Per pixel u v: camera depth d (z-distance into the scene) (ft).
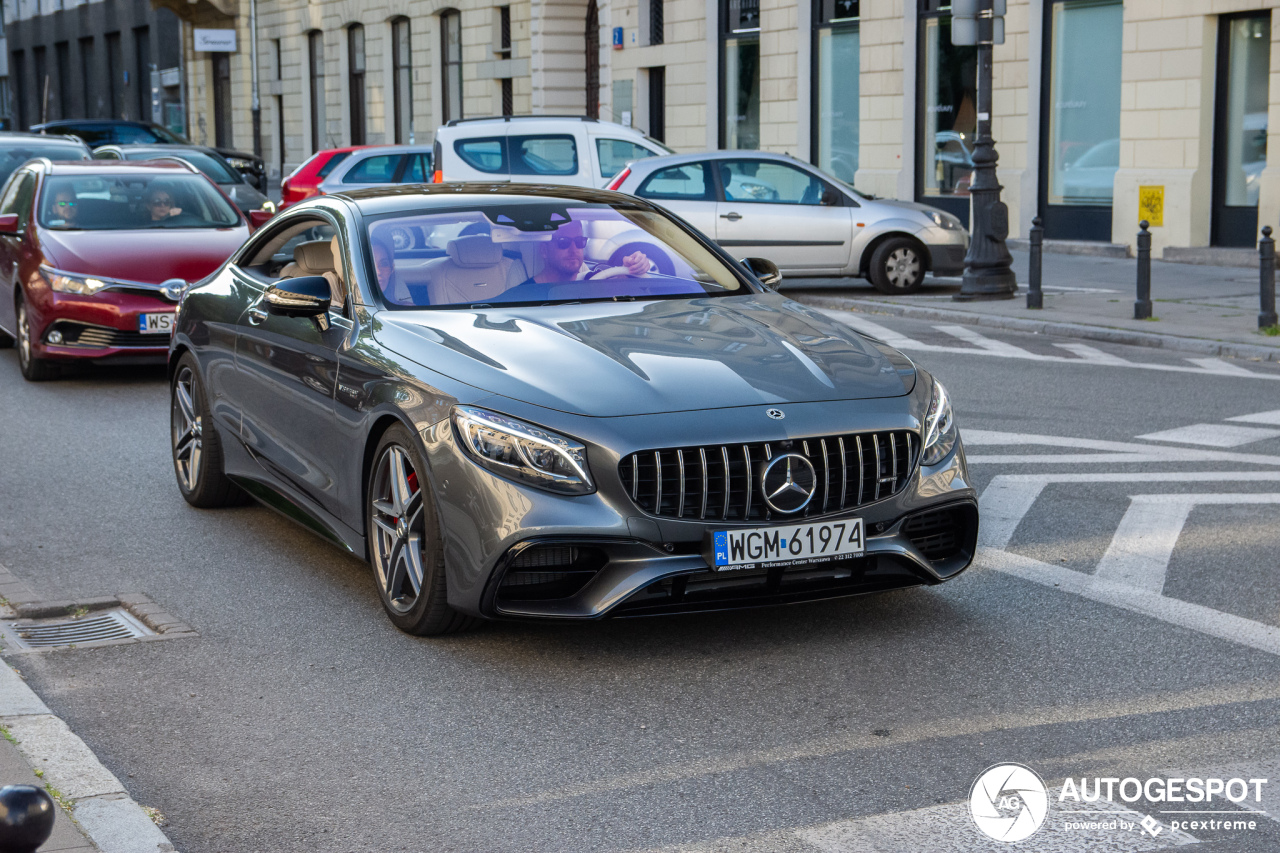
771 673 15.01
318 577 18.86
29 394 34.14
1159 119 59.72
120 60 186.60
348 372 17.15
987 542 20.04
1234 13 57.26
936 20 71.31
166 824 11.72
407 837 11.44
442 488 15.03
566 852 11.14
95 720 13.99
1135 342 39.73
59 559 19.85
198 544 20.58
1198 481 23.47
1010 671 14.96
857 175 76.02
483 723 13.82
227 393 21.07
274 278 20.88
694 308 17.81
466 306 17.79
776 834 11.37
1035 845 11.12
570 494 14.39
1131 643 15.76
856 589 15.49
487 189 20.51
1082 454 25.71
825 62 79.10
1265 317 39.47
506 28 111.04
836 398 15.28
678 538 14.46
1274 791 12.02
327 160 68.49
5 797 7.33
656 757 12.94
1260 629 16.16
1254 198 57.82
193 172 39.60
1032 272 45.65
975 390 32.68
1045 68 65.16
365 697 14.52
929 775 12.44
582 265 18.75
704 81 87.20
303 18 141.18
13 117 223.92
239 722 13.92
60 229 36.55
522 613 14.67
